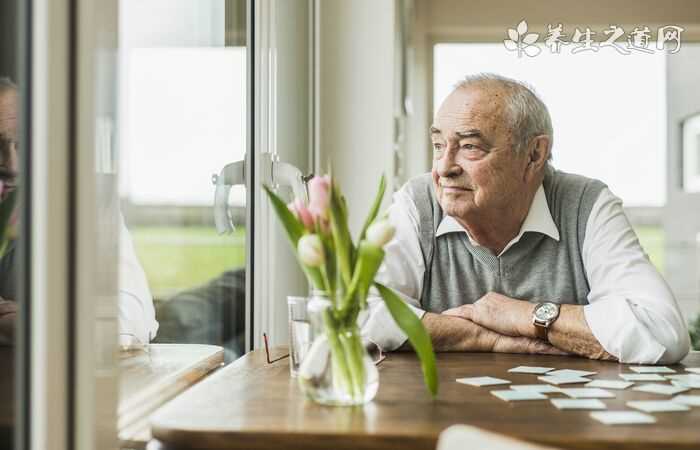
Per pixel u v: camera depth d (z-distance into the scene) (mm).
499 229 2023
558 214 2047
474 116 2029
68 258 1030
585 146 4770
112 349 1128
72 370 1038
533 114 2045
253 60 2211
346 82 2709
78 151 1034
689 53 4754
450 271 2076
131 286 1361
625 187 4773
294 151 2631
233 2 2053
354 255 1235
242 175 2170
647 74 4750
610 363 1676
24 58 977
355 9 2703
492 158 2016
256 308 2227
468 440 717
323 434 1045
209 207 1853
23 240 979
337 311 1213
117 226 1149
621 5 4738
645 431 1051
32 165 981
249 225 2219
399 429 1058
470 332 1833
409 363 1663
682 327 1718
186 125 1681
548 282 2033
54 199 994
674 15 4719
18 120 965
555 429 1059
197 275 1764
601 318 1726
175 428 1065
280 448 1052
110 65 1133
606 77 4762
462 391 1337
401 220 2102
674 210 4785
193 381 1703
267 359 1648
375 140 2697
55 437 1006
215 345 1926
